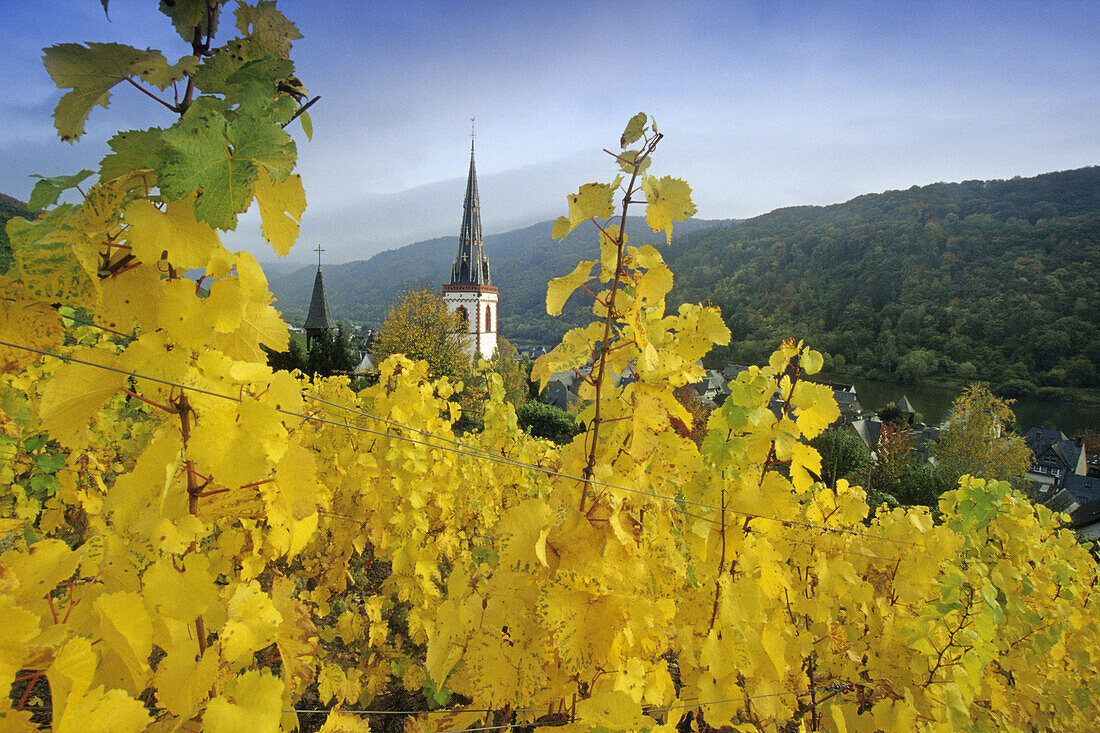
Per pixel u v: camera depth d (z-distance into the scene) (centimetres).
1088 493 3569
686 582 269
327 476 347
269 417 102
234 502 115
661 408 164
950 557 300
